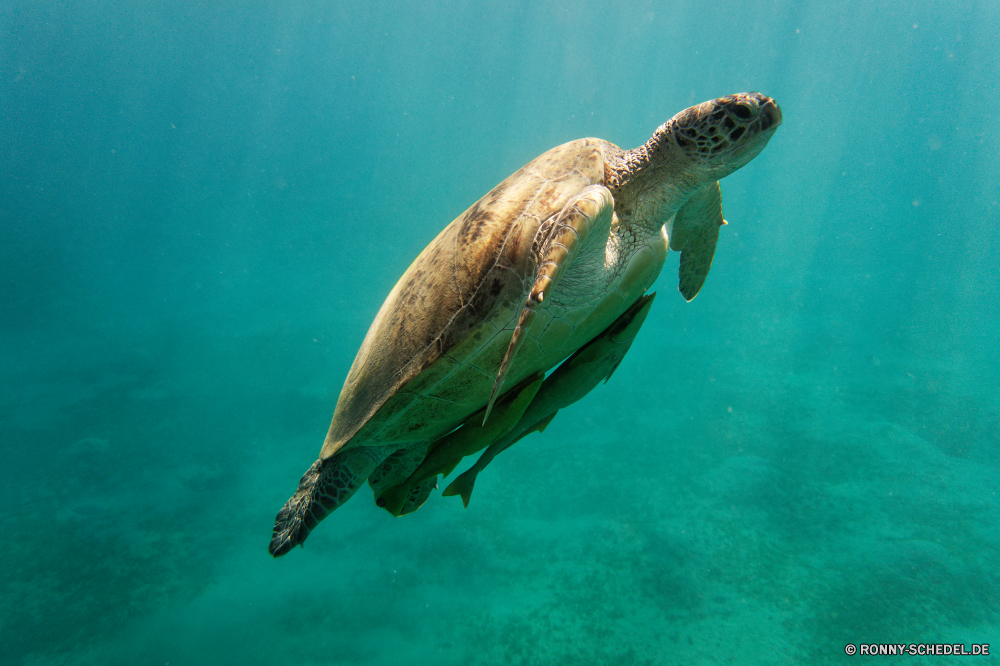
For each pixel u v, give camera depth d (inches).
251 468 493.7
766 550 353.7
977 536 347.9
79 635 318.3
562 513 404.5
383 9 2202.3
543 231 88.1
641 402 580.7
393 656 294.2
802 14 1868.8
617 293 100.3
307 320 938.7
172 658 298.8
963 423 499.2
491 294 90.5
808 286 1128.8
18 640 316.8
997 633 278.1
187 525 415.5
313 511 126.0
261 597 342.0
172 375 717.3
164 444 538.0
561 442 505.0
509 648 295.4
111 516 425.7
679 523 383.9
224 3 1936.5
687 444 490.0
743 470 441.1
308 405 608.4
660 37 2293.3
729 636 293.4
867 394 573.6
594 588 330.6
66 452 522.6
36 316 1041.5
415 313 101.3
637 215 106.4
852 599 308.8
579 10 2084.2
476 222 100.1
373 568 362.6
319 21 2325.3
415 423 105.9
